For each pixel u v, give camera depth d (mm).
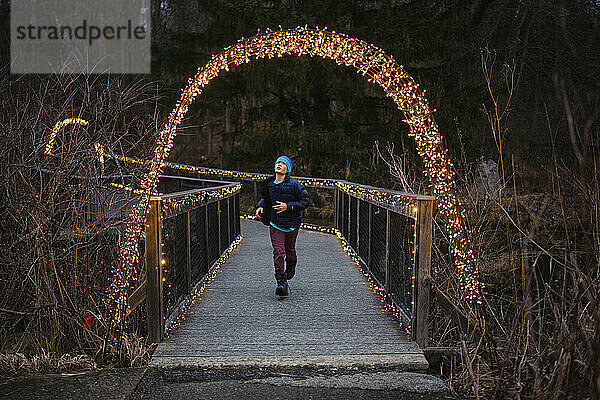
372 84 13547
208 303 5391
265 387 3424
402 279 4684
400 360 3812
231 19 13891
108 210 4535
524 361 3178
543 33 8938
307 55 13445
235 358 3848
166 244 4473
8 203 4602
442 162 6203
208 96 14945
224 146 16734
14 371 3695
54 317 4047
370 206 6277
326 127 15023
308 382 3516
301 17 13211
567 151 4961
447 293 4883
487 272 5602
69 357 3883
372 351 3992
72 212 4406
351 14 13953
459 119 13406
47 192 4324
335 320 4793
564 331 2936
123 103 5926
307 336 4348
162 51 14805
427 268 4160
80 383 3459
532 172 7695
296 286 6121
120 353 3992
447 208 5562
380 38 13555
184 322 4746
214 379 3561
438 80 13906
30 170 4656
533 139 8891
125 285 4191
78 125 4688
